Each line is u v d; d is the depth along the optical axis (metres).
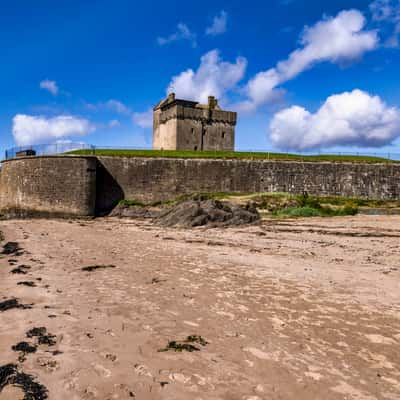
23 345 5.30
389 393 4.28
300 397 4.14
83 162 35.41
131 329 6.15
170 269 11.13
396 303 7.80
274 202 32.72
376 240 17.06
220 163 37.78
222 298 8.09
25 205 37.56
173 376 4.54
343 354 5.33
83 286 9.03
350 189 36.31
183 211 26.08
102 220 32.56
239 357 5.16
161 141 54.88
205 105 57.34
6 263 12.15
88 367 4.68
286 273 10.61
